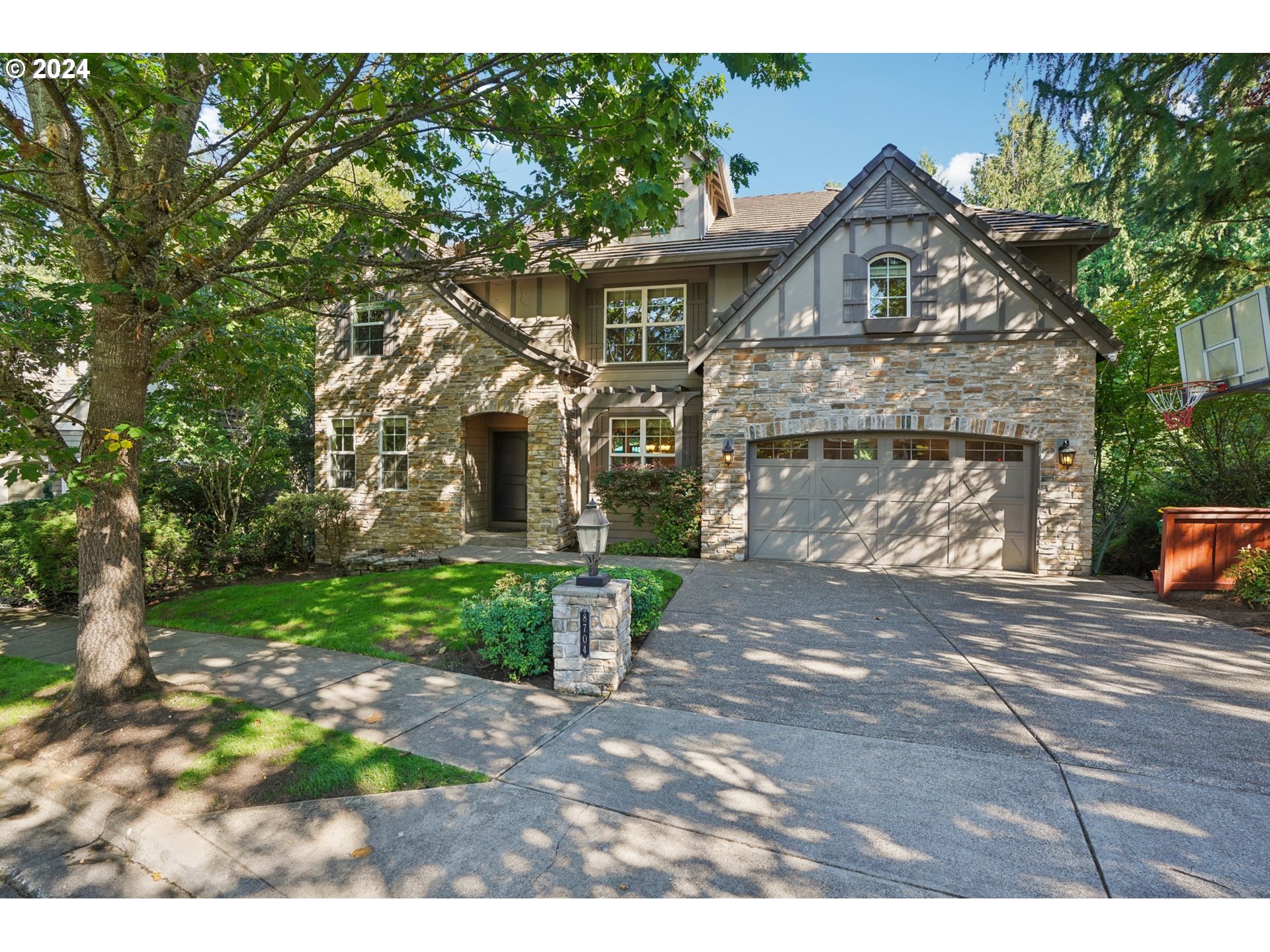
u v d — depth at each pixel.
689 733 4.43
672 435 13.02
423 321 13.16
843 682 5.42
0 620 8.63
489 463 14.17
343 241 5.87
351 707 4.89
